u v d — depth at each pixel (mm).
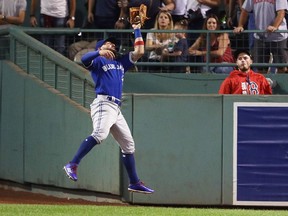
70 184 41469
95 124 33656
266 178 37938
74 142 41125
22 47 44719
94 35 45781
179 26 45375
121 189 38812
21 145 44344
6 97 45125
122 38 45031
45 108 42812
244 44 44438
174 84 45000
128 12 45781
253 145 37906
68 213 32688
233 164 38000
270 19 43875
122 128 34188
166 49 44469
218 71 45125
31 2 49125
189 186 38281
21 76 44125
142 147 38344
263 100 37750
